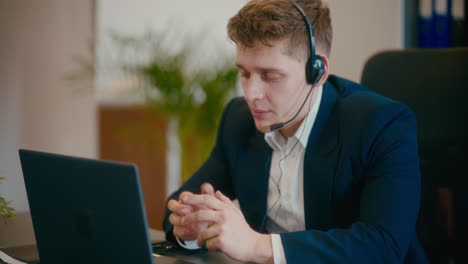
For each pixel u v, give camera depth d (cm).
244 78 116
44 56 307
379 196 108
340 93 132
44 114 307
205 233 101
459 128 141
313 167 121
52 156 91
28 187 98
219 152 147
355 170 116
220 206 104
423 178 145
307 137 124
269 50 109
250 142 137
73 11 318
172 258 110
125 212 81
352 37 262
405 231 105
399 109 117
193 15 376
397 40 246
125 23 347
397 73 149
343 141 118
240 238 100
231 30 114
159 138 356
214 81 292
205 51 315
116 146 359
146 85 293
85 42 325
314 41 113
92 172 84
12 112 295
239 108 146
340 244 101
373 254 101
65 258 95
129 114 357
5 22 291
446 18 228
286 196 128
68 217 91
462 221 144
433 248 145
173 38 352
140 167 361
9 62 293
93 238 88
